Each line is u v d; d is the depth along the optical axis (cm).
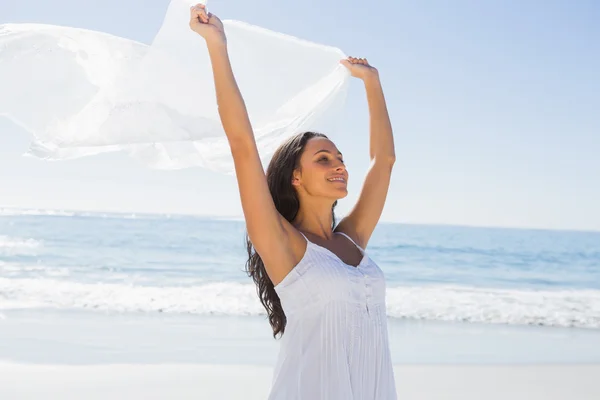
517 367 799
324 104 307
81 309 1180
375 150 322
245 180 253
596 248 3472
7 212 4866
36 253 2494
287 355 249
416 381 712
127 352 820
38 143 249
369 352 251
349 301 248
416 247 3197
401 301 1466
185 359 789
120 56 256
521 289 1914
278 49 299
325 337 244
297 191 281
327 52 309
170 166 266
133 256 2480
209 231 3459
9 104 248
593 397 672
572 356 904
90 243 2859
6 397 603
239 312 1198
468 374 752
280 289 255
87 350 822
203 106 261
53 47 252
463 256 2927
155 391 639
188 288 1542
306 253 254
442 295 1584
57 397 609
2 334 905
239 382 681
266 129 294
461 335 1048
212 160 271
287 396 244
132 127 254
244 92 292
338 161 279
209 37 253
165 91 258
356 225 310
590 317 1293
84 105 252
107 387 648
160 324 1038
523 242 3834
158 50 259
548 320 1252
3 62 248
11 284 1589
